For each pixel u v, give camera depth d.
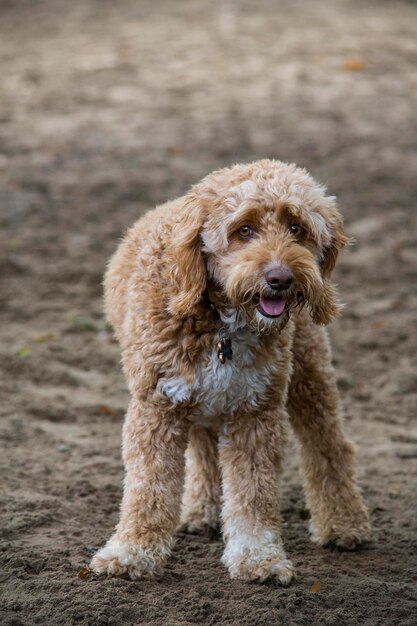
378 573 8.07
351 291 15.88
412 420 12.11
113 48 29.06
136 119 23.14
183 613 6.99
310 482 8.85
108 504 9.18
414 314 15.06
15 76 26.23
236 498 7.80
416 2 37.88
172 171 20.11
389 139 22.55
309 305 7.56
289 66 27.50
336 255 7.86
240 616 6.98
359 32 31.80
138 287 7.80
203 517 8.86
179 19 33.09
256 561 7.61
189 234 7.44
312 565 8.16
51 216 18.09
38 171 20.05
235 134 22.31
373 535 8.76
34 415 11.49
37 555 7.81
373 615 7.18
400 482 10.12
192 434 8.87
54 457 10.33
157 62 27.55
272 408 7.82
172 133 22.30
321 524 8.72
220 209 7.43
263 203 7.33
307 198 7.48
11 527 8.36
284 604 7.18
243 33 30.97
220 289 7.56
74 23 33.00
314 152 21.44
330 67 27.59
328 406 8.71
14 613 6.90
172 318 7.53
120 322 8.31
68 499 9.23
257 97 24.94
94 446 10.74
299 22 32.88
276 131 22.64
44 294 15.26
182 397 7.55
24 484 9.47
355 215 18.64
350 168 20.70
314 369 8.59
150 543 7.54
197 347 7.51
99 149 21.30
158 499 7.60
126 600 7.10
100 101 24.34
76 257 16.50
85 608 6.93
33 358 12.81
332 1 37.34
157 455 7.65
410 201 19.34
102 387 12.55
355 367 13.48
